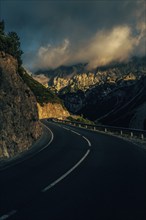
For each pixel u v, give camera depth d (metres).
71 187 10.44
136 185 10.57
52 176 12.55
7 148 20.27
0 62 27.03
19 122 25.55
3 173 13.49
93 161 16.48
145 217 7.14
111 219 7.00
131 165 14.94
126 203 8.34
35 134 31.91
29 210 7.75
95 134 37.12
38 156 19.34
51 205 8.20
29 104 32.03
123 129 35.09
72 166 15.02
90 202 8.48
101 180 11.55
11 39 33.47
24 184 11.03
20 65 37.12
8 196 9.27
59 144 26.48
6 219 7.05
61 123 68.25
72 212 7.55
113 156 18.30
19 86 29.59
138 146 23.64
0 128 20.30
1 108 22.05
